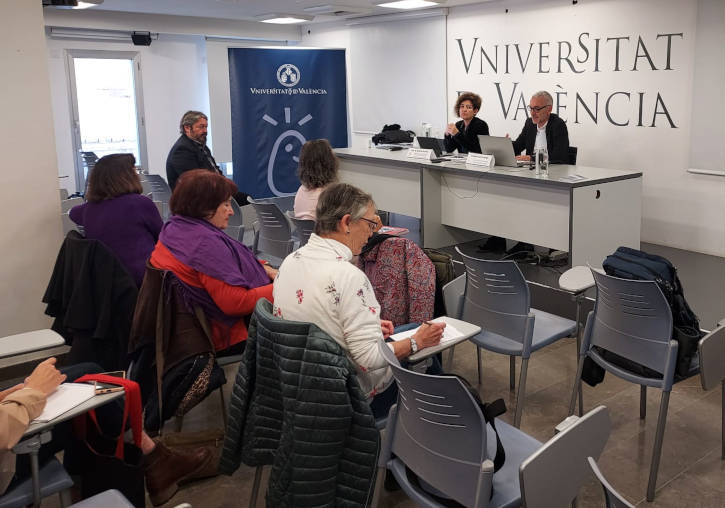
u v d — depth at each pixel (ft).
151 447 8.13
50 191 12.32
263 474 8.95
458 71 27.12
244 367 7.16
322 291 6.77
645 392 10.23
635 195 15.84
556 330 9.94
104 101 33.12
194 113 18.47
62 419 5.85
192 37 35.06
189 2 26.48
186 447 8.87
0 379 11.76
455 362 12.67
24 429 5.59
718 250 18.97
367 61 31.81
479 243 19.80
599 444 5.57
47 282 12.55
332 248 6.97
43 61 11.90
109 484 6.93
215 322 8.83
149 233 10.63
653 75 19.80
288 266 7.09
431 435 5.97
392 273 8.43
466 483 5.79
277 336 6.41
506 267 9.16
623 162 21.13
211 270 8.48
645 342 8.45
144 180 21.26
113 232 10.31
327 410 6.25
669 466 9.05
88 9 29.73
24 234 12.18
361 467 6.50
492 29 25.08
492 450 6.58
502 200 17.03
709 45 18.16
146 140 34.58
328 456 6.36
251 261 9.12
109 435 7.39
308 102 27.66
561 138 17.98
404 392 6.08
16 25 11.55
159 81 34.45
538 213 16.10
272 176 27.61
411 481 6.39
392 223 23.58
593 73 21.56
